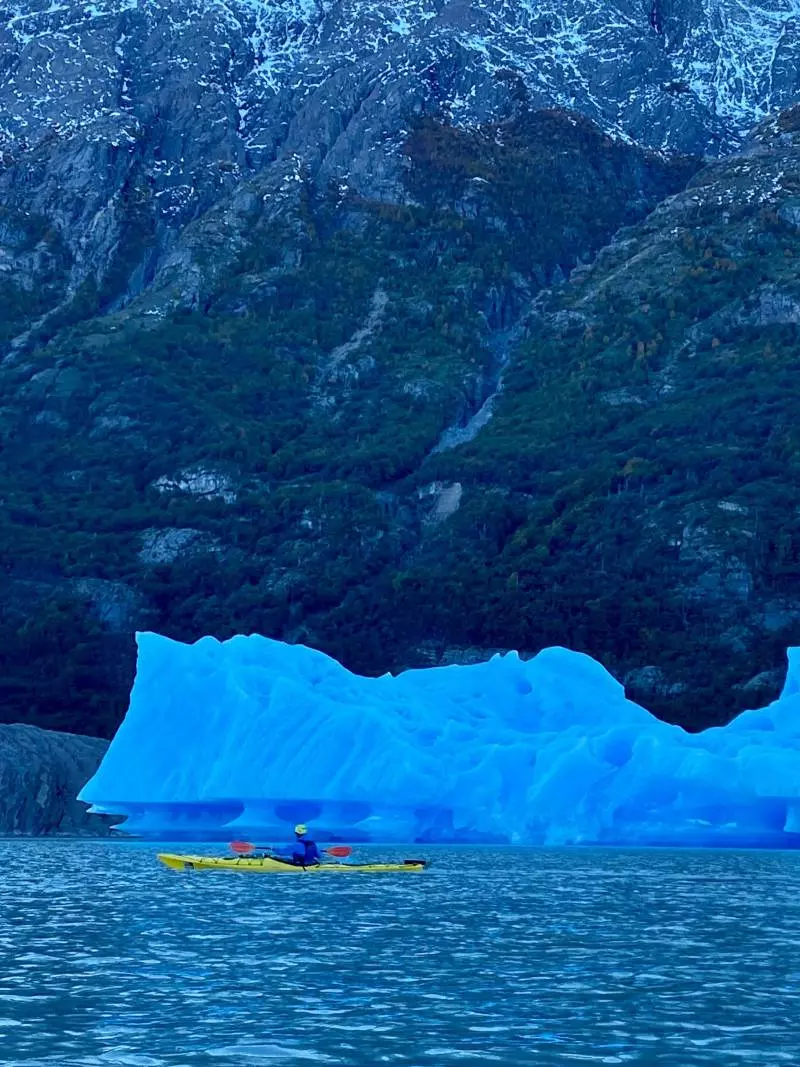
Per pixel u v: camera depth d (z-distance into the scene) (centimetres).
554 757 7356
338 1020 2492
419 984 2861
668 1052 2273
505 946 3431
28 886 5050
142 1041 2317
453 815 7425
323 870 5838
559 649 8550
